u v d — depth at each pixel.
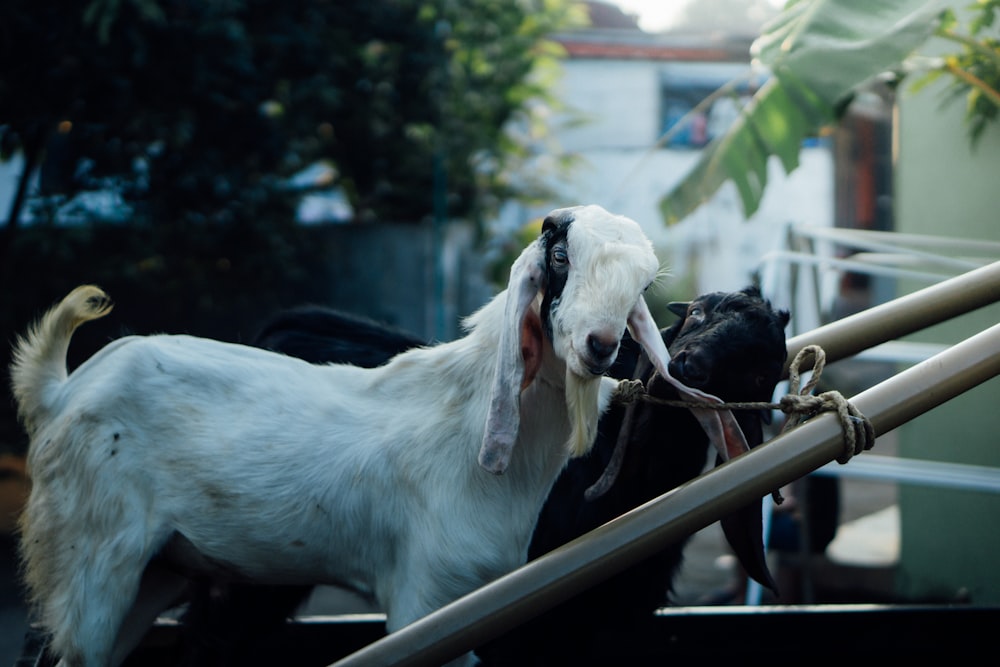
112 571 2.49
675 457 2.65
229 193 7.73
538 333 2.31
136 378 2.58
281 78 7.88
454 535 2.45
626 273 2.07
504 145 9.95
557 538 2.80
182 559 2.66
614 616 2.88
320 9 8.30
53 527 2.55
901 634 3.50
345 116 8.82
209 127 7.46
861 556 5.69
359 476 2.52
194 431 2.55
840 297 10.99
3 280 7.27
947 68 4.39
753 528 2.41
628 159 12.15
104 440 2.52
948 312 2.46
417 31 8.84
